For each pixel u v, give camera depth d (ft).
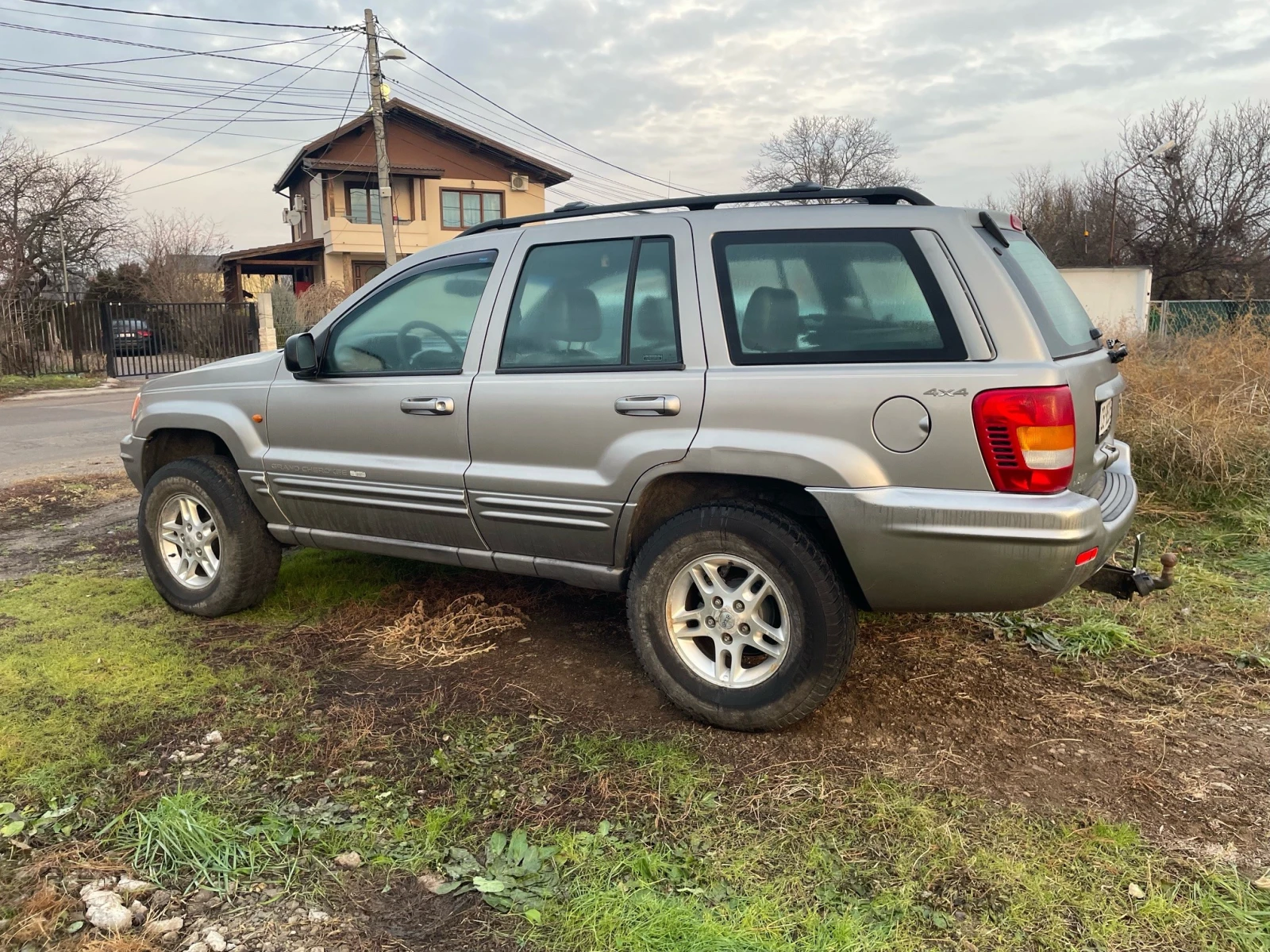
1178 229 118.01
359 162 112.68
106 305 67.00
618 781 9.08
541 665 12.02
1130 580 10.21
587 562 11.01
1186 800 8.63
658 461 9.98
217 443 14.75
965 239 9.18
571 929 6.95
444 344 12.00
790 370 9.45
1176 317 37.29
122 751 9.78
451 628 13.16
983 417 8.54
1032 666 11.82
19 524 21.17
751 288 9.92
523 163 120.37
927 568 8.95
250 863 7.81
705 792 8.86
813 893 7.32
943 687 11.15
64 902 7.27
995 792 8.79
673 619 10.31
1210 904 7.09
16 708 10.76
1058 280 11.44
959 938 6.79
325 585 15.19
